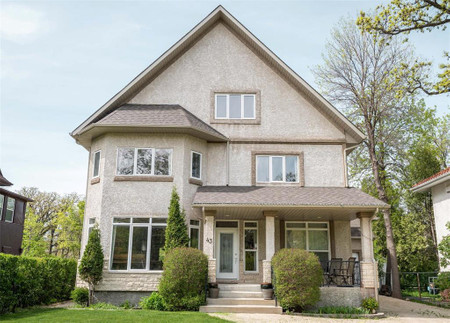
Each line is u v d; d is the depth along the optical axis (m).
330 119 18.67
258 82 19.08
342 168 18.20
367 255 15.02
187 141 17.22
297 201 15.32
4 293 12.05
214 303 13.98
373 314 13.52
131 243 15.93
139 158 16.86
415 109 26.61
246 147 18.47
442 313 15.14
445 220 21.69
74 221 39.44
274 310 13.44
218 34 19.61
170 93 18.81
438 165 29.58
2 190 27.77
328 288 14.51
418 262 27.91
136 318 10.98
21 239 30.45
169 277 13.77
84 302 15.18
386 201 25.14
